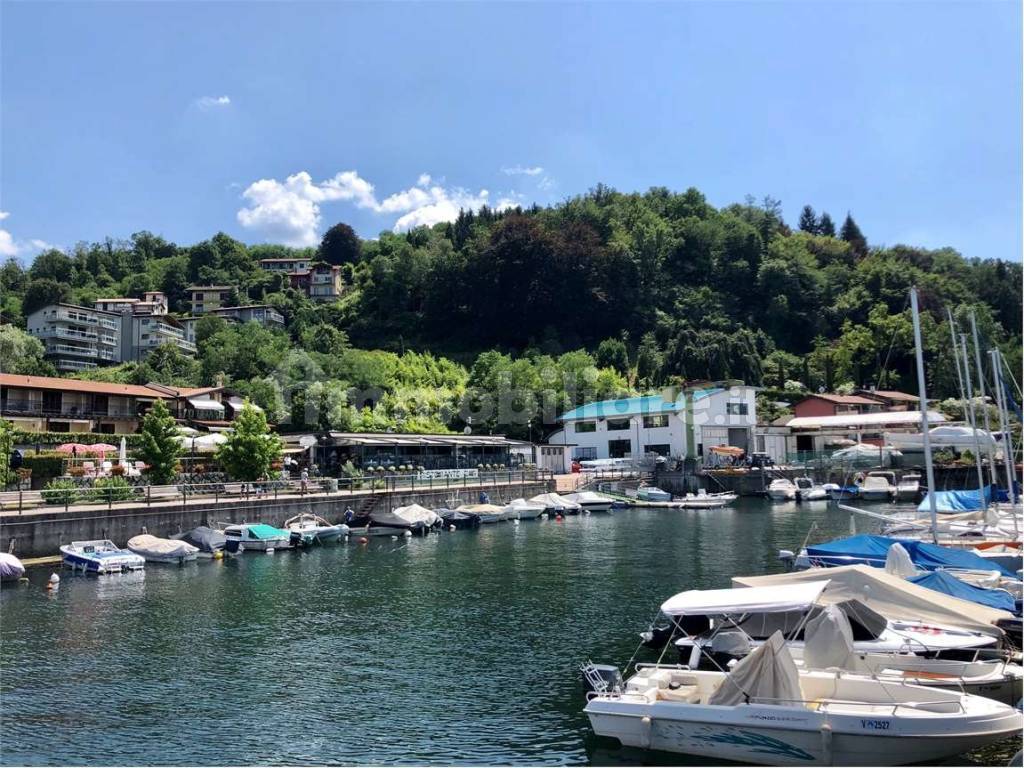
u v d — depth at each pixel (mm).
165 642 24828
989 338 116375
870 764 14312
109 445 56469
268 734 17312
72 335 123438
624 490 79000
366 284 169500
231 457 53938
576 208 177125
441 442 77562
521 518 63125
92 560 37156
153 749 16547
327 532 48375
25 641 25000
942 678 16797
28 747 16656
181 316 163250
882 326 133000
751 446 94062
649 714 15766
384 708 18797
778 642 15523
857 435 100312
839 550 29500
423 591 32688
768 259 164250
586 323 144875
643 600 29938
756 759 14914
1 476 44906
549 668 21672
